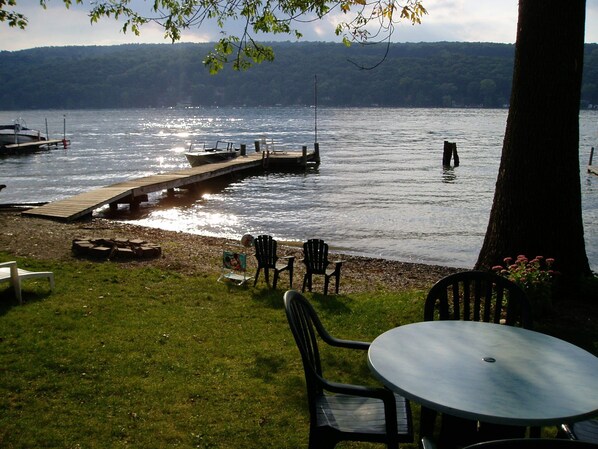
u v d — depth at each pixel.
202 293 9.00
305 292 9.52
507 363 3.20
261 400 5.10
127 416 4.75
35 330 6.81
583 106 173.88
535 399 2.81
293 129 95.94
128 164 43.88
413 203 25.84
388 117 142.12
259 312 7.99
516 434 3.64
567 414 2.68
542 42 8.03
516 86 8.35
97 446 4.28
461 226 20.67
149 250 11.74
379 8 8.02
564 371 3.12
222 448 4.30
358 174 37.25
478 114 160.75
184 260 11.75
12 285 8.42
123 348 6.31
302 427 4.63
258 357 6.17
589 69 169.00
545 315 7.42
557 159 8.24
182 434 4.48
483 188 30.67
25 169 40.09
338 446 4.33
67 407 4.87
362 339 6.87
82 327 7.01
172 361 5.97
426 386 2.92
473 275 4.39
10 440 4.31
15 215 17.58
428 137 73.94
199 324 7.34
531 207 8.33
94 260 11.32
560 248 8.33
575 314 7.61
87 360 5.90
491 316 7.19
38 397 5.04
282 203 26.11
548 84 8.10
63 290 8.77
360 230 20.06
